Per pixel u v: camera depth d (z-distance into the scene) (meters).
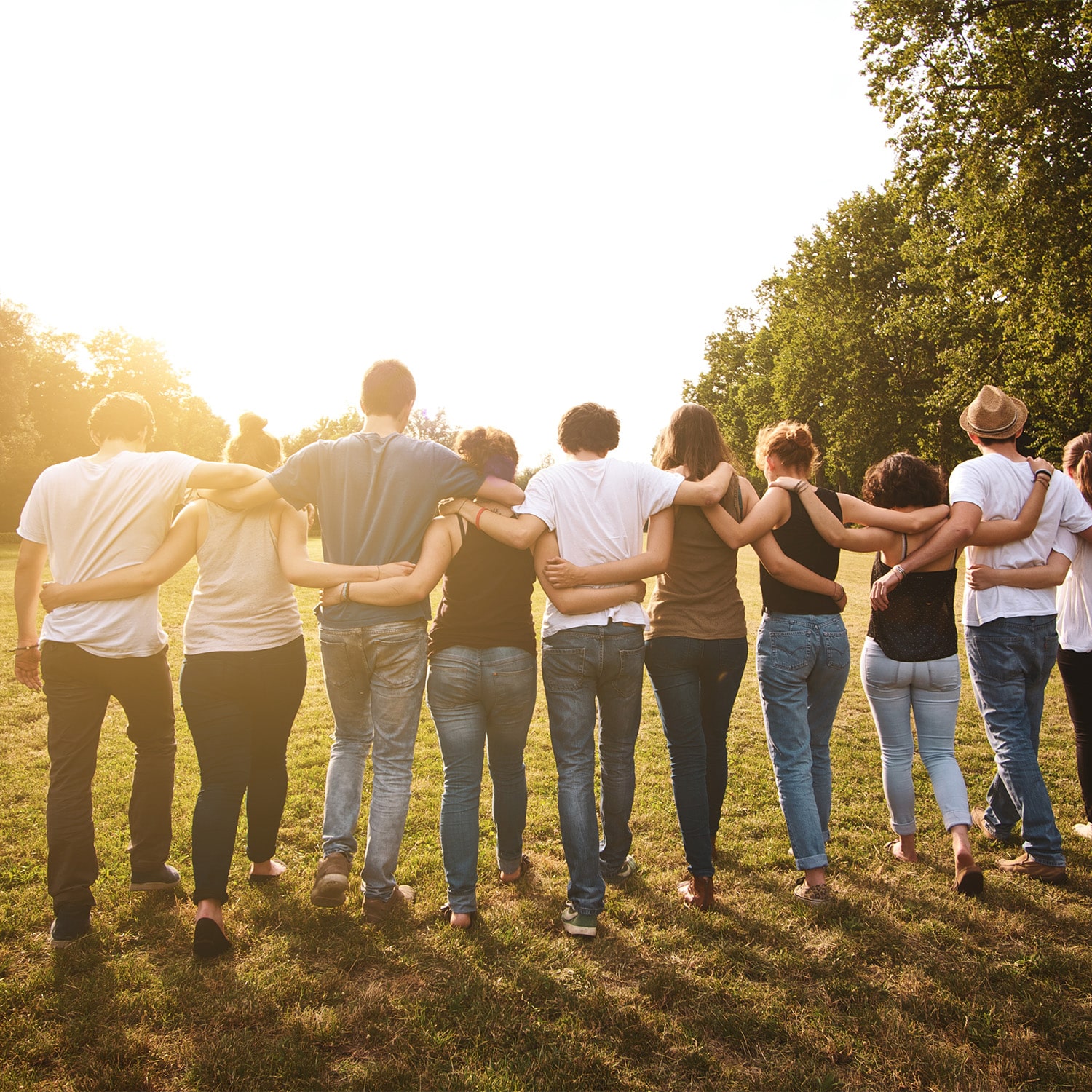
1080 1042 2.24
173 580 14.36
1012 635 3.42
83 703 2.85
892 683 3.39
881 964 2.65
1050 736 5.36
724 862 3.45
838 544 3.23
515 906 3.02
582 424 3.14
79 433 44.97
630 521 3.02
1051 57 15.26
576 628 2.95
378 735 2.94
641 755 5.07
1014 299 18.28
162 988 2.45
